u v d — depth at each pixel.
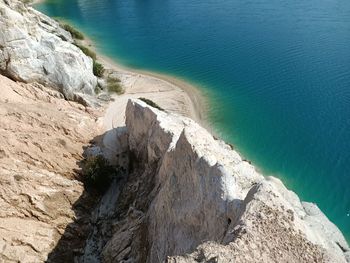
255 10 103.62
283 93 62.28
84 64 58.81
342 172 45.34
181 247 22.86
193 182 24.59
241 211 19.89
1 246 28.81
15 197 32.34
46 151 39.88
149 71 72.12
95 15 108.12
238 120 55.91
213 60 75.62
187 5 113.44
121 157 45.12
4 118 40.62
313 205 27.70
